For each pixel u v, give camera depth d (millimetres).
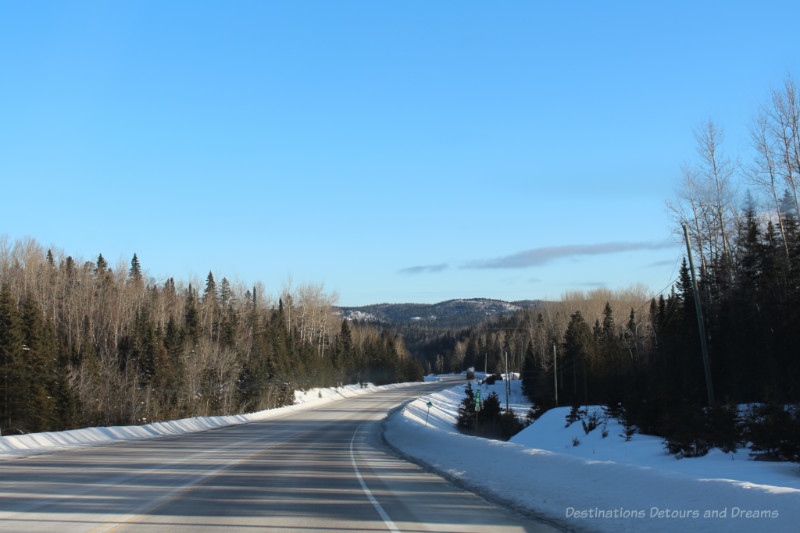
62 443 23828
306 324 114188
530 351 93812
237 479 13555
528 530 8211
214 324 81250
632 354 64375
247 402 67438
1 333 41219
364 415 58219
